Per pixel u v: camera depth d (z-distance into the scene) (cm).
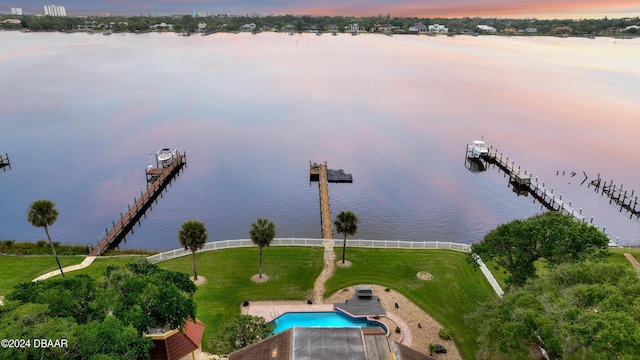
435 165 9219
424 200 7500
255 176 8538
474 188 8069
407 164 9250
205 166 9031
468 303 4181
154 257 4934
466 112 13662
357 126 12044
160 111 13325
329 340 2694
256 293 4297
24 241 5981
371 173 8712
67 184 7925
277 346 2731
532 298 2873
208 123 12131
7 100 14175
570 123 12319
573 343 2684
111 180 8119
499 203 7438
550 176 8519
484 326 3125
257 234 4306
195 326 3416
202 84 17662
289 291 4350
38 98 14525
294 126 11981
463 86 17975
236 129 11612
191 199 7500
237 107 14012
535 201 7525
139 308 2630
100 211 6906
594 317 2402
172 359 3044
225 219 6800
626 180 8281
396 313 3994
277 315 3928
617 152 9850
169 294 2862
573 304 2741
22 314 2198
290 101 14938
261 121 12412
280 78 19338
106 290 2719
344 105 14450
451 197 7656
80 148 9875
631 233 6425
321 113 13400
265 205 7288
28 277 4572
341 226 4619
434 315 3981
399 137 11094
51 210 4238
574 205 7294
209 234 6331
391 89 17212
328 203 7125
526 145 10394
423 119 12800
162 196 7612
